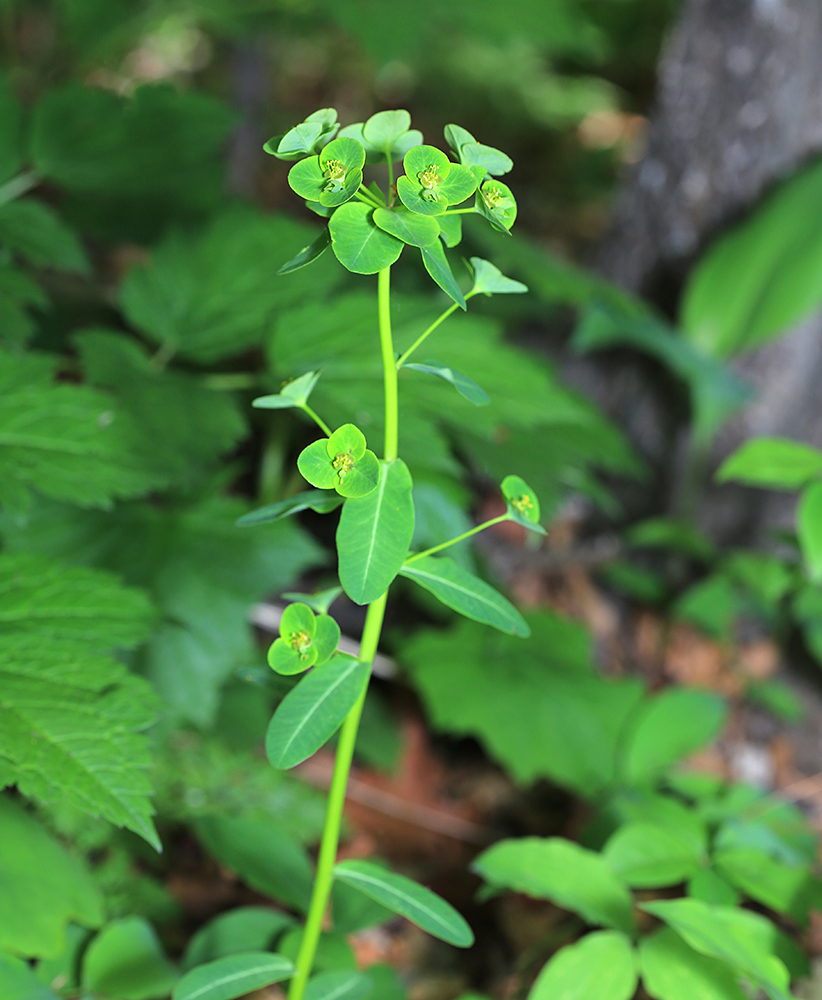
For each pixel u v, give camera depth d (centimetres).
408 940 129
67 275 191
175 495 133
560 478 138
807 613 163
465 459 194
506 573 202
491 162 90
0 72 134
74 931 110
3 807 108
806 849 123
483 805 161
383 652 171
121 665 102
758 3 192
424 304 133
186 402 121
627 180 217
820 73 196
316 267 134
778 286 180
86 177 136
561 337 220
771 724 187
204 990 95
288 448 169
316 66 518
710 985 105
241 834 118
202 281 132
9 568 106
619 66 555
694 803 139
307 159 88
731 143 200
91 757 98
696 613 175
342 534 91
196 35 475
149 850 122
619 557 211
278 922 111
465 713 145
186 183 146
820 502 124
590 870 111
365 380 123
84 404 112
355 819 149
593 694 152
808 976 108
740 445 202
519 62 515
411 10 217
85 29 241
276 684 97
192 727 136
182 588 124
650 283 213
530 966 122
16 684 100
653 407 210
